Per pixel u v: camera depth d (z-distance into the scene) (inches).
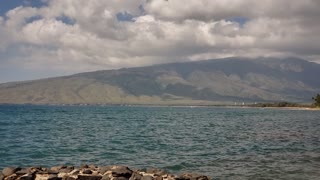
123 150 1808.6
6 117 5531.5
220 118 6077.8
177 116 7042.3
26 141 2159.2
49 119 5078.7
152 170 1032.2
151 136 2593.5
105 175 938.1
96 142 2165.4
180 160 1493.6
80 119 5290.4
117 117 6259.8
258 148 1894.7
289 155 1640.0
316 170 1272.1
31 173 945.5
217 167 1330.0
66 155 1632.6
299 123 4458.7
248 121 5004.9
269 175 1184.2
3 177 943.0
